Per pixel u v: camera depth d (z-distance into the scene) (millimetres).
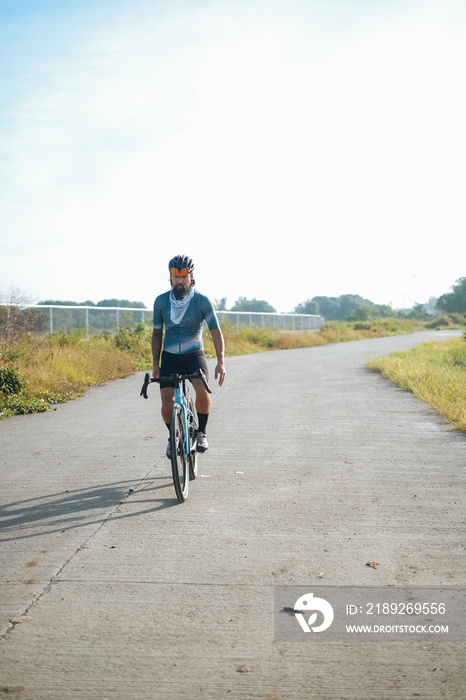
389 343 40375
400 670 2844
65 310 28328
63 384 13430
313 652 2988
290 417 9945
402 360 18641
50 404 11922
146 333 24547
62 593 3631
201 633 3164
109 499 5516
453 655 2961
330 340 46656
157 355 5840
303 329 54656
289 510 5160
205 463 6848
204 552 4238
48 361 15055
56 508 5273
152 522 4875
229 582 3756
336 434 8516
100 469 6629
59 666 2883
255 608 3424
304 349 34281
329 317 151250
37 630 3205
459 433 8492
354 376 16578
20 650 3018
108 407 11398
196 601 3512
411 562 4039
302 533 4598
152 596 3578
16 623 3279
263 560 4090
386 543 4383
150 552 4246
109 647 3037
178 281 5613
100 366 16812
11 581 3809
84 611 3404
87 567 4004
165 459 7062
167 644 3064
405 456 7152
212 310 5711
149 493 5684
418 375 14258
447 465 6715
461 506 5254
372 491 5727
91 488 5883
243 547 4320
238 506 5273
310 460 6980
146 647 3037
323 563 4031
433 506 5258
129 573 3902
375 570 3916
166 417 5762
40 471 6582
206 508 5223
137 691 2693
